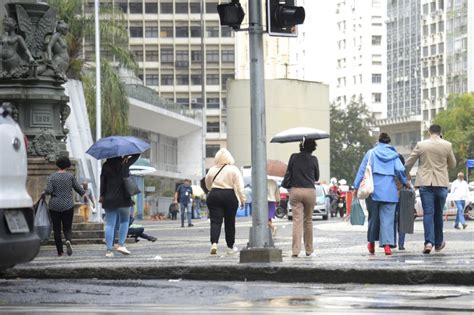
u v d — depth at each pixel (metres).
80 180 65.75
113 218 34.00
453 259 28.41
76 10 94.81
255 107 27.05
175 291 21.86
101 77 103.19
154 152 173.88
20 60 44.84
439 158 31.59
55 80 45.38
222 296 20.89
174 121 172.62
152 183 153.38
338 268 24.53
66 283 24.36
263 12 27.39
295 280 24.86
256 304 19.39
